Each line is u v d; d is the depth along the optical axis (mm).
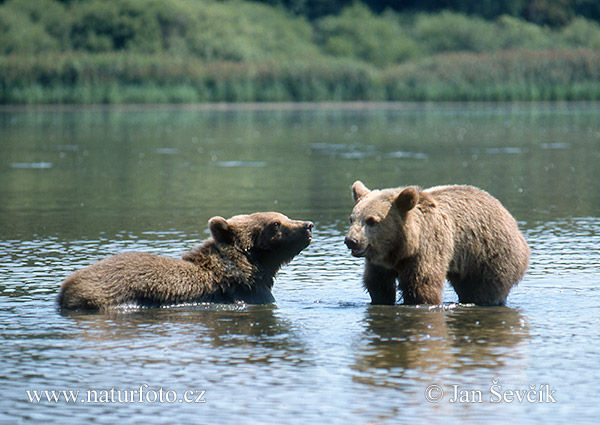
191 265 11398
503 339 9602
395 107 68438
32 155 32688
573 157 31016
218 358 8961
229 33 88312
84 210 19406
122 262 11172
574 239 15734
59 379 8383
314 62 76500
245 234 11648
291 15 105250
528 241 15586
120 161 30688
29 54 76312
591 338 9625
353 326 10195
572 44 98562
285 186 23766
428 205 11203
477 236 11461
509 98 71250
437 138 40312
